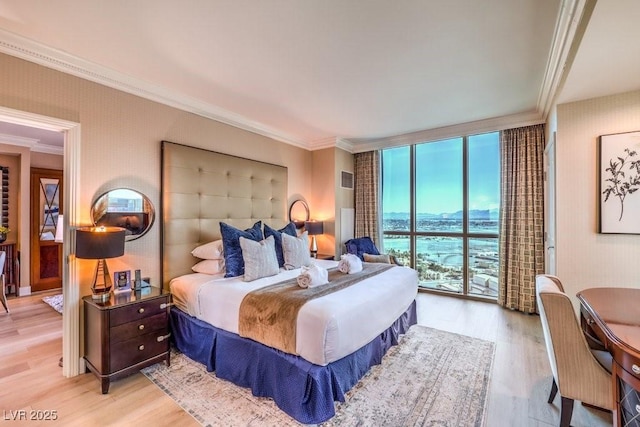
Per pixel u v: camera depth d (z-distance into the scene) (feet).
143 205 9.13
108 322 6.98
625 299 6.20
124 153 8.73
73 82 7.73
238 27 6.40
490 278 13.88
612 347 4.49
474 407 6.47
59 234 10.11
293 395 6.11
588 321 5.89
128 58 7.69
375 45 7.11
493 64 8.01
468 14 5.99
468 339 9.86
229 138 11.94
